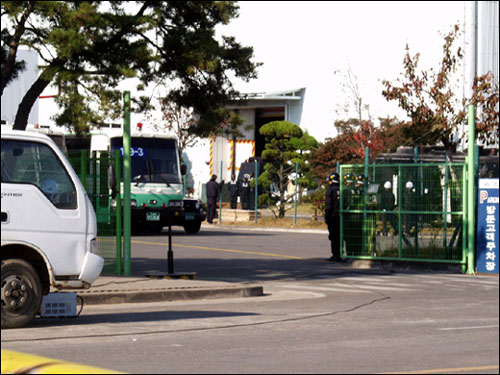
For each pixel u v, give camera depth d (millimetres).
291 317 17906
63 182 15930
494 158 42469
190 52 26984
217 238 46125
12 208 15266
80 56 25391
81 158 27188
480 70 77562
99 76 26250
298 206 72375
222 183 62125
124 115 26094
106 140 47406
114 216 26156
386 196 31469
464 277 28234
